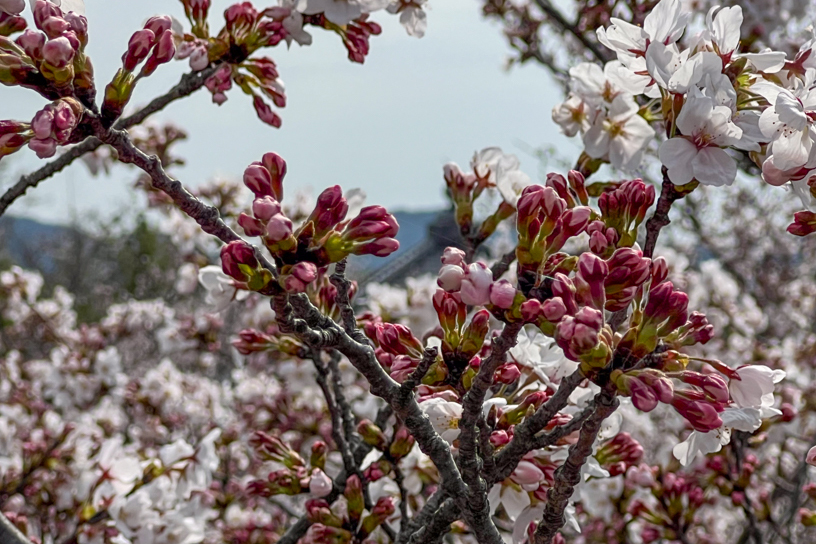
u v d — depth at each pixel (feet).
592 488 13.67
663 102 6.40
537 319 4.72
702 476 13.69
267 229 4.73
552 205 4.84
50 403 28.09
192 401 23.62
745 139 5.92
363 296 17.94
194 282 20.68
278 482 9.94
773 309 32.30
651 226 6.25
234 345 10.76
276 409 16.65
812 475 16.33
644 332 4.69
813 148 5.64
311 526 9.14
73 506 15.69
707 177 5.82
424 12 10.73
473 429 5.14
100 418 22.66
